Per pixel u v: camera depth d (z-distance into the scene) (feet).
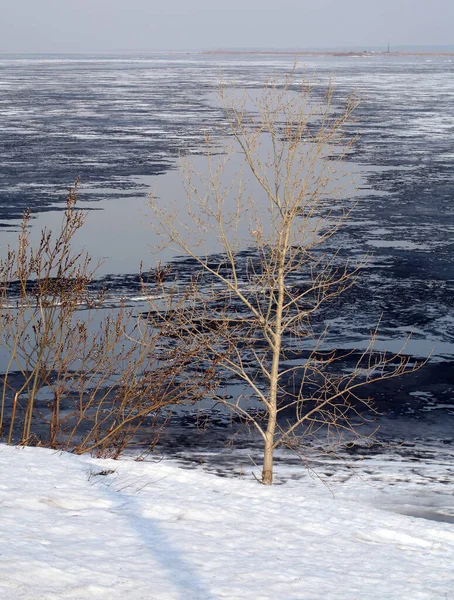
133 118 237.04
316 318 63.57
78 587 14.03
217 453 38.37
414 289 73.46
